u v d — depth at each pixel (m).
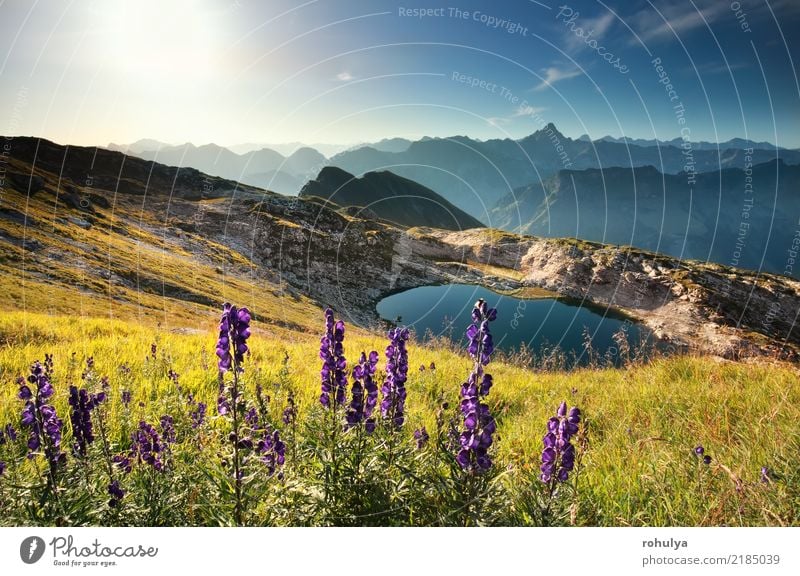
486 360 3.34
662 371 11.57
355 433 3.92
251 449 3.58
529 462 5.37
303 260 99.62
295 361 12.53
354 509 3.77
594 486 4.62
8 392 7.68
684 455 5.31
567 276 102.62
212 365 10.67
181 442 5.88
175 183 123.56
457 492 3.57
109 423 5.89
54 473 3.65
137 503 3.92
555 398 9.85
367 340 20.62
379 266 108.50
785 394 7.64
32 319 19.17
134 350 12.59
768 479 4.41
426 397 9.53
